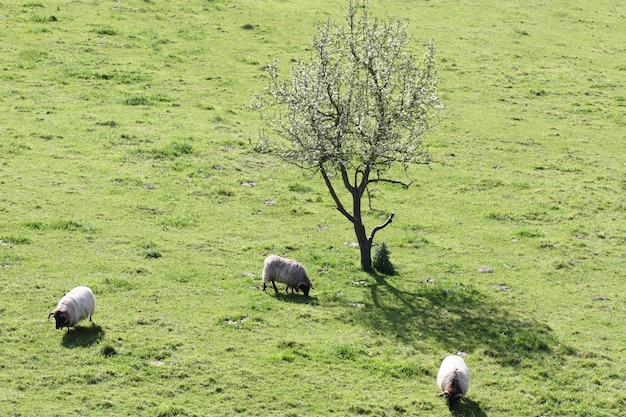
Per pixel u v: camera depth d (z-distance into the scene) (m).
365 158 36.56
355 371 28.81
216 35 70.31
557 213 46.22
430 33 75.56
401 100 37.12
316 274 36.75
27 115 52.22
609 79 68.94
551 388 29.00
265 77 62.69
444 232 42.97
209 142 51.50
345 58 38.12
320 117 36.88
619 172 52.47
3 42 63.19
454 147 54.69
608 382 29.66
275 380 27.67
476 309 34.62
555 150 55.34
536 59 72.69
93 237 37.81
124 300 32.06
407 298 35.16
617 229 44.66
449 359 28.02
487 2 87.19
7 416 23.83
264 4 78.88
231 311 32.16
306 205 45.12
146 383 26.66
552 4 88.38
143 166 47.25
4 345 27.77
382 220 43.97
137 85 59.06
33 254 35.22
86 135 50.38
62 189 42.97
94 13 71.62
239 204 44.22
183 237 39.22
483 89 64.94
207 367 27.98
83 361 27.31
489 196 47.94
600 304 36.03
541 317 34.38
